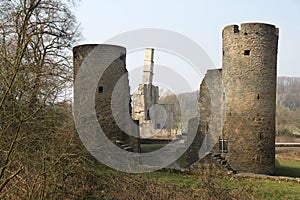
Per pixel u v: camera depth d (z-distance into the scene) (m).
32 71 8.63
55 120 8.90
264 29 17.25
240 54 17.33
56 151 8.64
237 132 17.28
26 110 8.10
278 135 49.91
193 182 12.69
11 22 13.52
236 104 17.34
